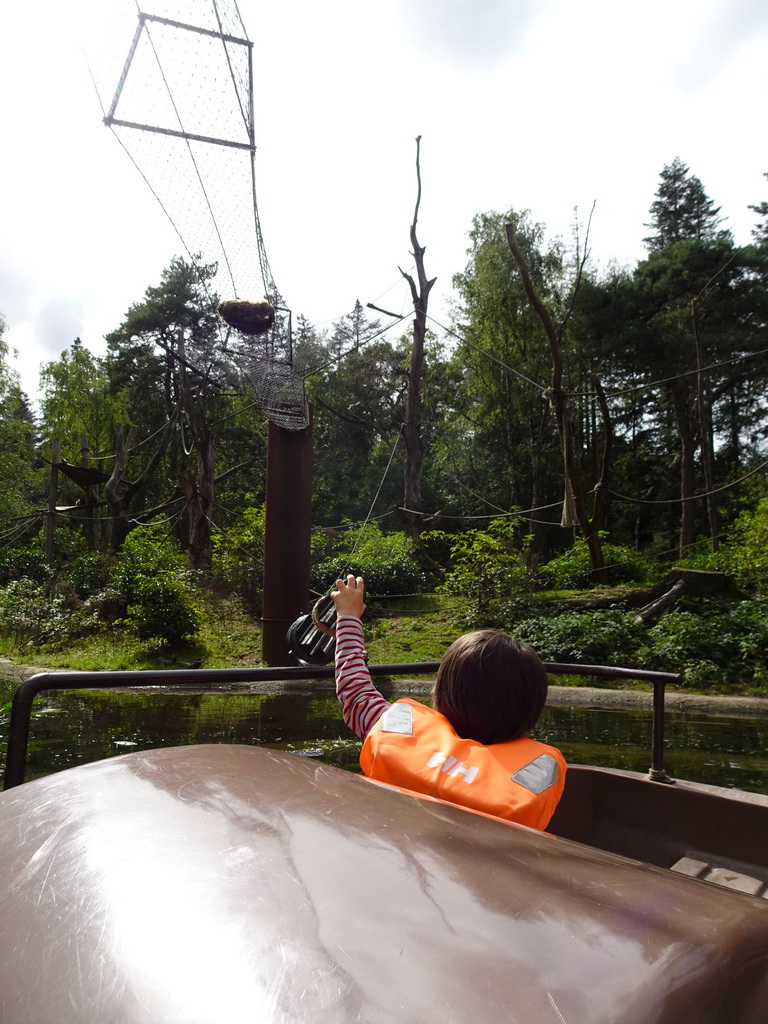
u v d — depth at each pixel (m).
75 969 0.58
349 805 0.85
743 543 19.97
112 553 24.95
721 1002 0.57
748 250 34.03
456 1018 0.51
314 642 1.96
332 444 50.19
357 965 0.56
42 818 0.83
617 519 44.47
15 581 21.19
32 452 49.75
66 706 9.02
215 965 0.56
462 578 17.38
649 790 2.36
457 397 46.38
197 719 7.97
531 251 37.09
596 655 13.84
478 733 1.47
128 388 45.22
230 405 42.75
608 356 36.34
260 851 0.72
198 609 17.38
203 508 24.39
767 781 5.65
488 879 0.68
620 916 0.63
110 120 4.21
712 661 12.94
